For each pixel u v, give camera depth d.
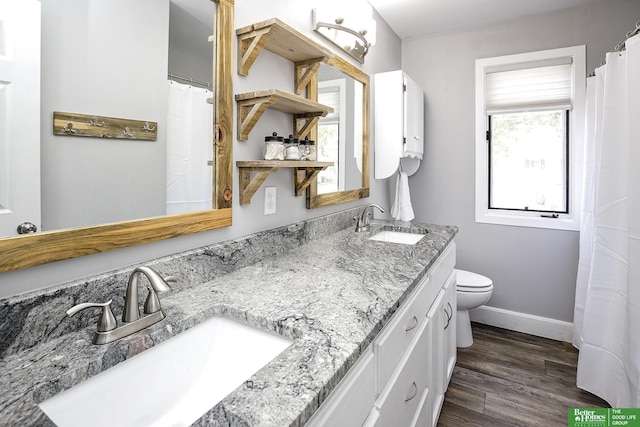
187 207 1.06
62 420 0.60
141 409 0.72
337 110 1.91
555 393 1.86
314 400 0.54
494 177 2.73
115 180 0.86
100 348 0.70
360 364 0.77
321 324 0.79
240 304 0.91
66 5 0.75
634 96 1.47
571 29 2.35
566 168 2.49
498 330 2.63
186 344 0.83
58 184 0.75
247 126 1.22
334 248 1.55
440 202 2.84
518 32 2.50
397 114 2.29
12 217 0.68
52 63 0.73
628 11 2.19
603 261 1.73
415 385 1.18
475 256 2.74
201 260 1.07
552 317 2.51
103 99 0.83
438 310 1.54
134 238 0.90
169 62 0.98
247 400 0.54
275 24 1.14
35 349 0.69
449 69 2.73
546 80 2.44
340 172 1.97
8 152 0.68
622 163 1.63
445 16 2.47
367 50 2.05
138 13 0.90
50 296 0.73
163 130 0.98
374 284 1.06
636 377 1.47
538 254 2.54
